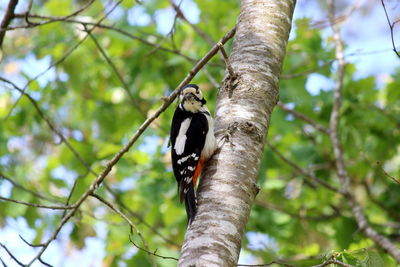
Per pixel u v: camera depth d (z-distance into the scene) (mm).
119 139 15094
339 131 12758
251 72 6773
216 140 6324
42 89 14375
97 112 15359
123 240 12227
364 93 13156
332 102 13062
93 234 12438
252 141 6301
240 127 6359
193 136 7145
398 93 12828
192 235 5469
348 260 5938
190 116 7547
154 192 12188
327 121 13242
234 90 6719
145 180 12273
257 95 6621
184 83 6812
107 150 12609
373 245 12062
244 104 6551
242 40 7176
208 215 5621
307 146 13133
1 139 14000
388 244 10430
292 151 13148
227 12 13977
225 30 13461
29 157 15617
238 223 5625
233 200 5777
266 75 6793
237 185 5914
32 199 12359
